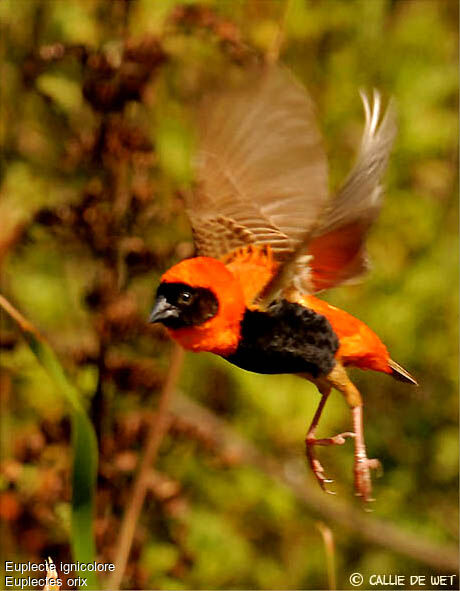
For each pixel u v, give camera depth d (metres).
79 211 10.43
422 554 14.53
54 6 12.20
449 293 15.00
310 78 14.34
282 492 14.00
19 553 11.46
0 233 11.04
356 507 14.69
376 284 14.88
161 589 11.76
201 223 8.05
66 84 11.32
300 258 7.31
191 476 13.62
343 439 7.71
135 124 10.74
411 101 14.49
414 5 14.88
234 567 13.50
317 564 14.53
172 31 10.67
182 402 13.63
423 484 15.20
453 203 15.09
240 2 13.00
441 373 15.19
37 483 10.85
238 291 7.34
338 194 6.73
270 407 13.88
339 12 14.14
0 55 12.65
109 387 10.78
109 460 10.71
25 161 12.16
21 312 12.31
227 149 7.84
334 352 7.66
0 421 12.05
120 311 10.52
